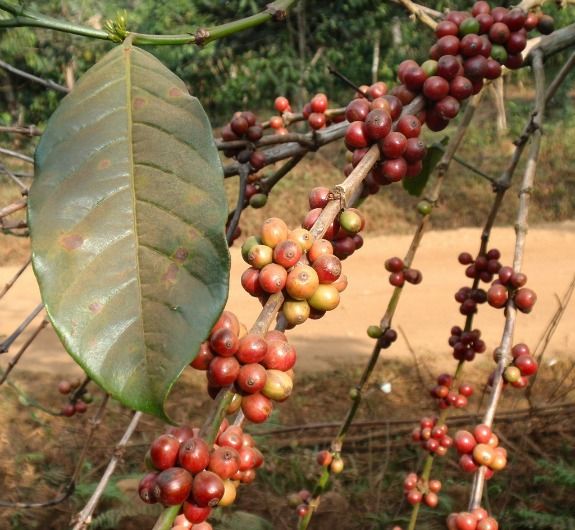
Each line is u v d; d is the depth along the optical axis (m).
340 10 12.51
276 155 2.07
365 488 4.97
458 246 9.83
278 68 12.70
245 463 0.97
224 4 12.57
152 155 0.82
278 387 0.84
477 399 6.07
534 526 4.59
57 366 6.61
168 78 0.90
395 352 6.91
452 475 5.16
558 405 5.44
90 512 2.06
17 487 4.89
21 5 1.11
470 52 1.33
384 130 1.10
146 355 0.72
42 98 11.38
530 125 2.14
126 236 0.78
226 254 0.76
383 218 10.61
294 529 4.65
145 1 12.28
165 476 0.77
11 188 9.88
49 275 0.75
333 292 0.88
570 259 9.27
